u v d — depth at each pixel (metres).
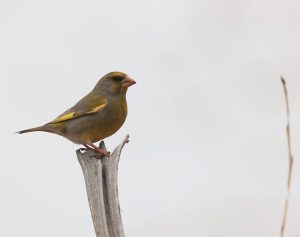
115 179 7.41
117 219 7.24
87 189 7.80
